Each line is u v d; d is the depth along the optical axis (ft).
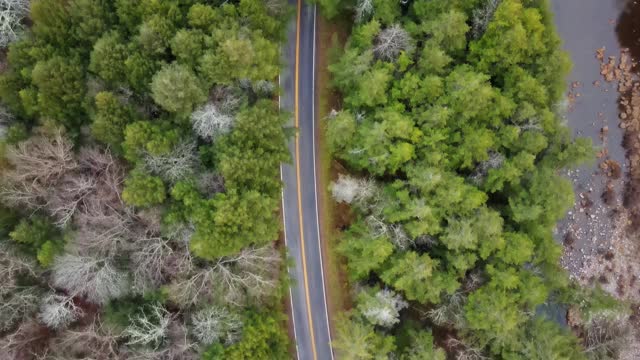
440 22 126.31
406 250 134.72
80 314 120.67
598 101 177.68
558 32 179.73
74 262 111.34
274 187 127.34
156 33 114.32
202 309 118.32
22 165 111.45
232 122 118.52
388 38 128.36
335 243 151.64
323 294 151.64
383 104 135.33
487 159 131.34
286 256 143.74
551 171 134.41
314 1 142.82
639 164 175.11
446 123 131.95
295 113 153.99
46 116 116.37
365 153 135.03
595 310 143.84
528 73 135.33
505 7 125.18
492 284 126.93
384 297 131.34
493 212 126.21
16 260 114.01
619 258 172.86
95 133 115.14
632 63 178.09
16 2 119.55
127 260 118.11
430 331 135.85
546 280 138.31
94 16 117.50
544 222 134.31
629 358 161.38
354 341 127.34
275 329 125.70
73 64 115.85
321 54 154.81
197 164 121.29
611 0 179.73
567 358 126.72
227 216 110.22
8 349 113.80
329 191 152.56
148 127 112.68
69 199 116.98
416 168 130.21
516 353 129.70
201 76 118.32
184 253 115.96
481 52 133.08
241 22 123.65
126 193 108.27
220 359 114.42
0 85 114.32
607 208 174.50
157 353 113.39
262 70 121.90
